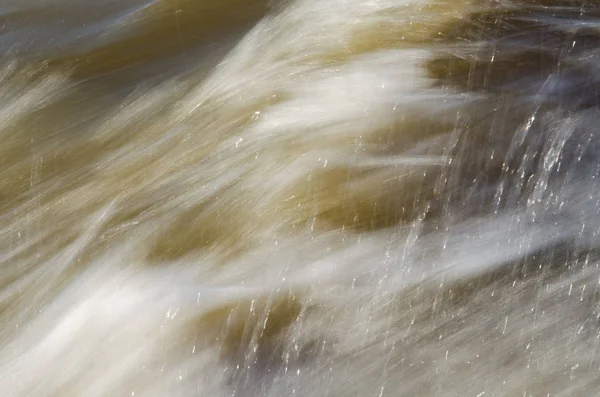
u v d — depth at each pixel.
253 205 6.82
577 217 6.21
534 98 7.61
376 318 5.61
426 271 5.91
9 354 6.05
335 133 7.45
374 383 5.27
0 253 7.14
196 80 9.33
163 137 8.32
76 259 6.81
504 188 6.60
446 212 6.42
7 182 8.14
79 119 9.13
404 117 7.54
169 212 7.02
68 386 5.64
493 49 8.47
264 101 8.26
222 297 5.93
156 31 10.70
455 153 7.00
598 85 7.73
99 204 7.45
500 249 6.04
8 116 9.44
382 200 6.59
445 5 9.39
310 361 5.44
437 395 5.16
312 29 9.42
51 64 10.45
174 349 5.67
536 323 5.48
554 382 5.14
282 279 6.00
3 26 11.72
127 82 9.70
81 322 6.10
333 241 6.27
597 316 5.46
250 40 9.81
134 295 6.19
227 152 7.64
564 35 8.62
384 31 9.02
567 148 6.89
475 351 5.36
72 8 11.89
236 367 5.50
